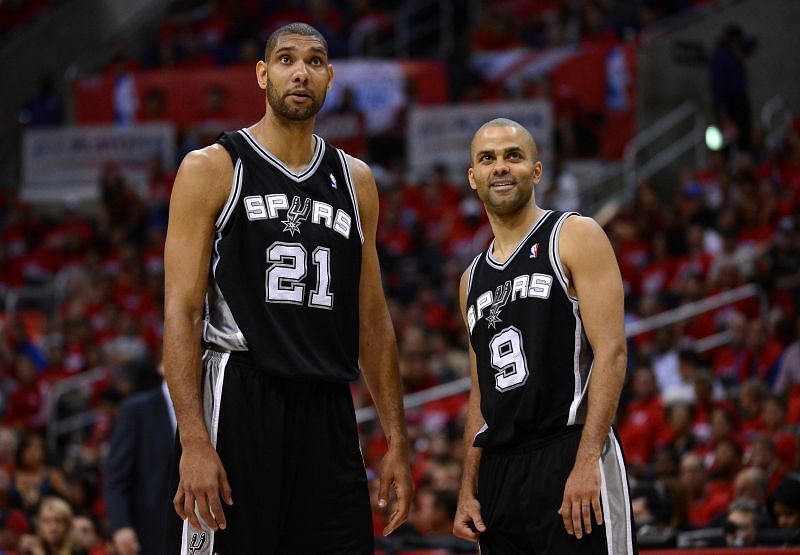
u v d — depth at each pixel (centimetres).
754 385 1051
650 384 1098
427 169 1873
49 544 784
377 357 509
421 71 1912
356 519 475
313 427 466
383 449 1187
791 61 1772
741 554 616
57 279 1845
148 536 645
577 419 487
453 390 1241
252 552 455
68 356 1609
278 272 462
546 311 493
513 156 507
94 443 1282
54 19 2327
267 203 466
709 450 996
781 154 1609
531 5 2105
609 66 1830
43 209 2064
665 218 1496
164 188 1947
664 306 1327
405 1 2208
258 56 2106
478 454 517
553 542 481
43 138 2080
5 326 1611
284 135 476
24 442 988
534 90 1844
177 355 450
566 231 498
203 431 446
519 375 492
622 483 480
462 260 1603
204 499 441
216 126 1988
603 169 1802
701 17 1812
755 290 1277
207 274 465
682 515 787
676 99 1806
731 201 1505
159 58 2170
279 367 455
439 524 873
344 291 475
